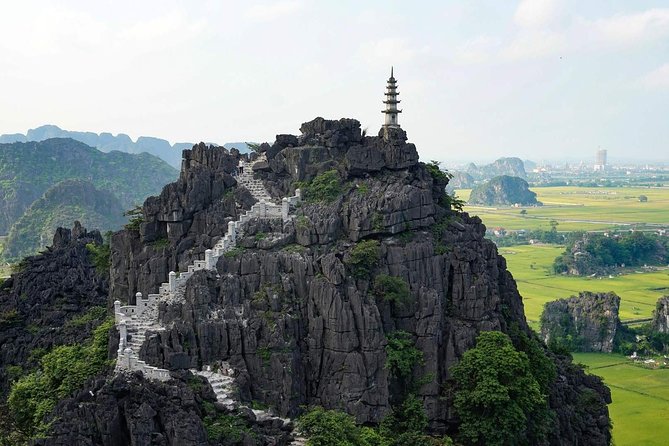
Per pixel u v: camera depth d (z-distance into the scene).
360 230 123.06
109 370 105.38
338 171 134.62
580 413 136.88
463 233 134.25
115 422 90.56
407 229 127.69
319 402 111.56
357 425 109.50
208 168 132.88
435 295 118.44
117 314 115.19
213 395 100.50
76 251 172.00
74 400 95.88
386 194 127.62
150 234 128.38
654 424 190.00
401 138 139.38
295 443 100.12
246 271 116.44
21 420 112.44
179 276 116.25
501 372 112.69
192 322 110.00
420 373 115.56
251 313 112.62
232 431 94.56
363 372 110.56
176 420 90.31
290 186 135.12
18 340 145.62
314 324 112.56
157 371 102.00
